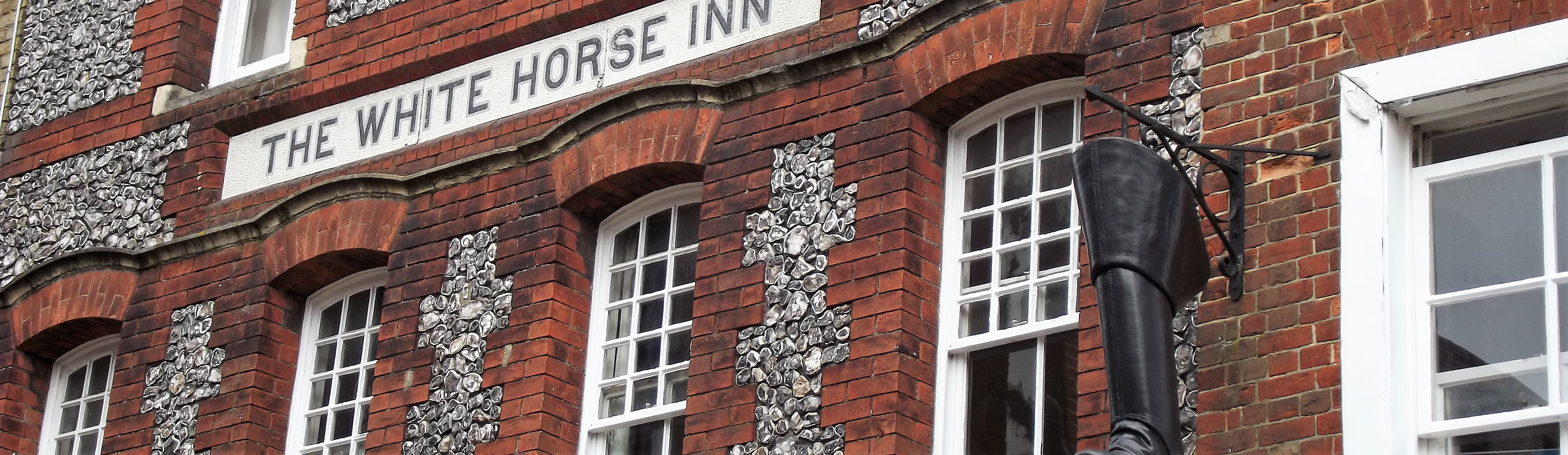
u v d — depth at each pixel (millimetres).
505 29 13984
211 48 15898
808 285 11844
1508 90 9852
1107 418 10422
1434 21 10117
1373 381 9680
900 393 11250
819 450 11398
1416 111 10109
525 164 13445
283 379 14227
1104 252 9617
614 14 13609
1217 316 10242
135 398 14602
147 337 14742
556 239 13070
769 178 12305
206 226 14875
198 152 15172
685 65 13117
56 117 16172
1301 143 10312
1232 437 10000
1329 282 9977
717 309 12164
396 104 14414
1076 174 9859
